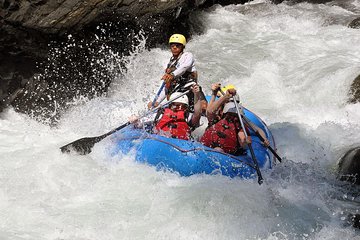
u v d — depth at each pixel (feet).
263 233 22.07
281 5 63.77
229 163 26.71
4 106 37.58
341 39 51.01
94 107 38.19
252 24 56.75
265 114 38.70
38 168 27.12
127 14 42.65
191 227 21.99
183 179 25.68
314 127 36.06
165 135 29.35
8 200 23.84
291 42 50.57
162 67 45.98
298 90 41.93
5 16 34.86
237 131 28.27
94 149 29.04
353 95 39.06
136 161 27.25
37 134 34.42
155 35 48.19
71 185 25.48
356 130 34.55
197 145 27.12
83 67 41.86
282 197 25.18
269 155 29.78
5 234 21.02
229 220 22.54
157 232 21.62
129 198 24.09
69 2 36.58
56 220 22.29
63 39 40.22
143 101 39.17
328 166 30.19
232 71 45.80
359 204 25.57
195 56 48.52
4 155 29.19
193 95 30.76
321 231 22.54
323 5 64.28
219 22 56.44
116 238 21.26
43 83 39.27
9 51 37.68
